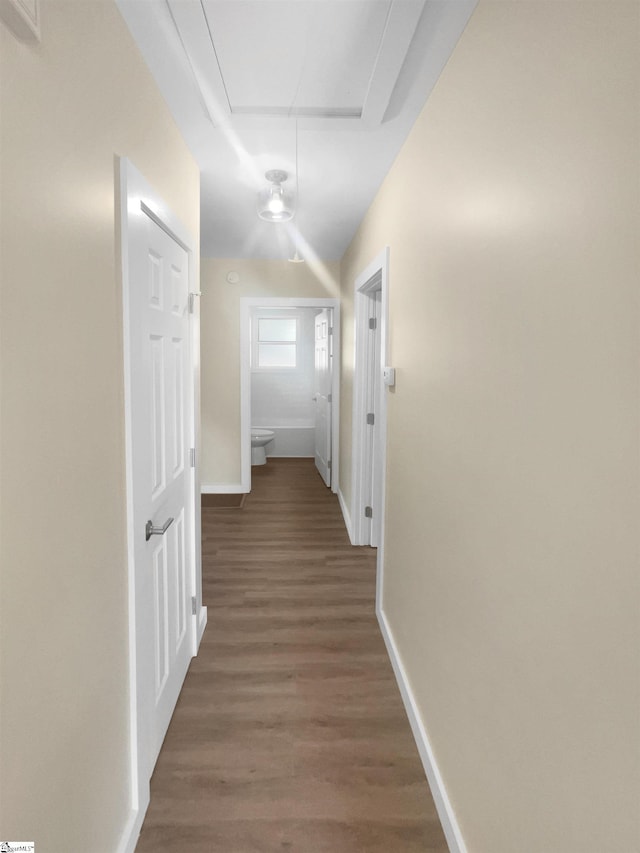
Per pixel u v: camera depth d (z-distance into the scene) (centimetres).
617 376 71
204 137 200
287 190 264
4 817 79
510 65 106
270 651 236
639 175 66
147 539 152
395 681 216
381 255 246
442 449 155
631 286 68
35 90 85
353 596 291
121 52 127
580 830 81
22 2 76
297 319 706
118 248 126
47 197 90
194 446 220
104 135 117
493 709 115
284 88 166
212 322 474
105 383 119
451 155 146
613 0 71
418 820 151
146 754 150
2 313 77
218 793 159
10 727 80
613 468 72
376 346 354
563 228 85
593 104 77
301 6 126
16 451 81
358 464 364
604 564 75
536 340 95
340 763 172
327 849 142
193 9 126
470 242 131
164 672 180
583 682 80
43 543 90
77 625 105
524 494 100
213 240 382
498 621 112
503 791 109
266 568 329
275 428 713
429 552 169
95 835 116
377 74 153
